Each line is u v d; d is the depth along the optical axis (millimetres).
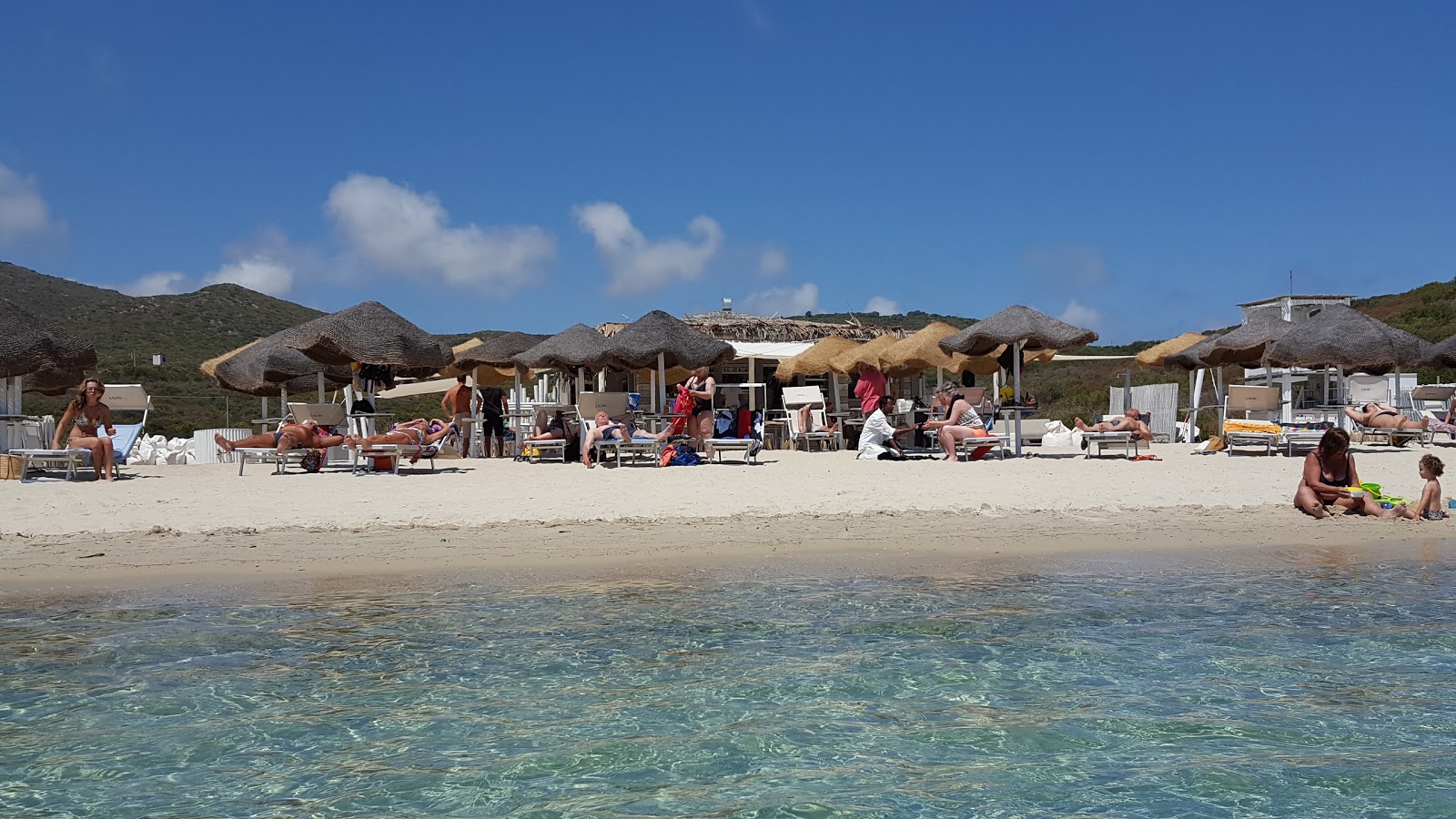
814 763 3770
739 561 7523
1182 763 3752
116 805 3402
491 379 24203
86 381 13250
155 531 8648
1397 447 17641
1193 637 5406
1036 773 3674
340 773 3674
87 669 4867
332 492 11242
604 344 17406
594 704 4387
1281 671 4836
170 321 57375
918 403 20219
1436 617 5809
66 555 7684
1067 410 30156
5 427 13641
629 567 7328
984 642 5305
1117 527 8984
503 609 6062
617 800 3453
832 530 8836
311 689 4590
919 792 3518
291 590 6605
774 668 4875
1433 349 19906
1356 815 3322
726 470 14141
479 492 11211
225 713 4281
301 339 14781
